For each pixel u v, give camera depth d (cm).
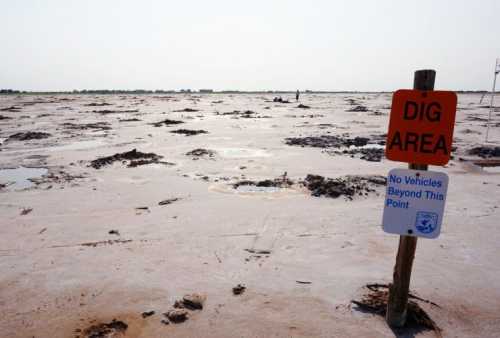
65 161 1291
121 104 5512
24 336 364
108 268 500
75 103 5781
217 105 5275
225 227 649
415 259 529
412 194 319
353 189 889
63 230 640
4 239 603
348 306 407
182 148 1569
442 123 298
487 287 452
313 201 811
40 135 1939
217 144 1688
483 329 371
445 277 475
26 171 1139
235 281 463
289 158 1346
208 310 401
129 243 582
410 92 302
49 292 442
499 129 2245
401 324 369
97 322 384
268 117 3219
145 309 405
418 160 312
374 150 1502
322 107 4819
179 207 764
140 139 1833
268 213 725
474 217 709
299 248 562
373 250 557
